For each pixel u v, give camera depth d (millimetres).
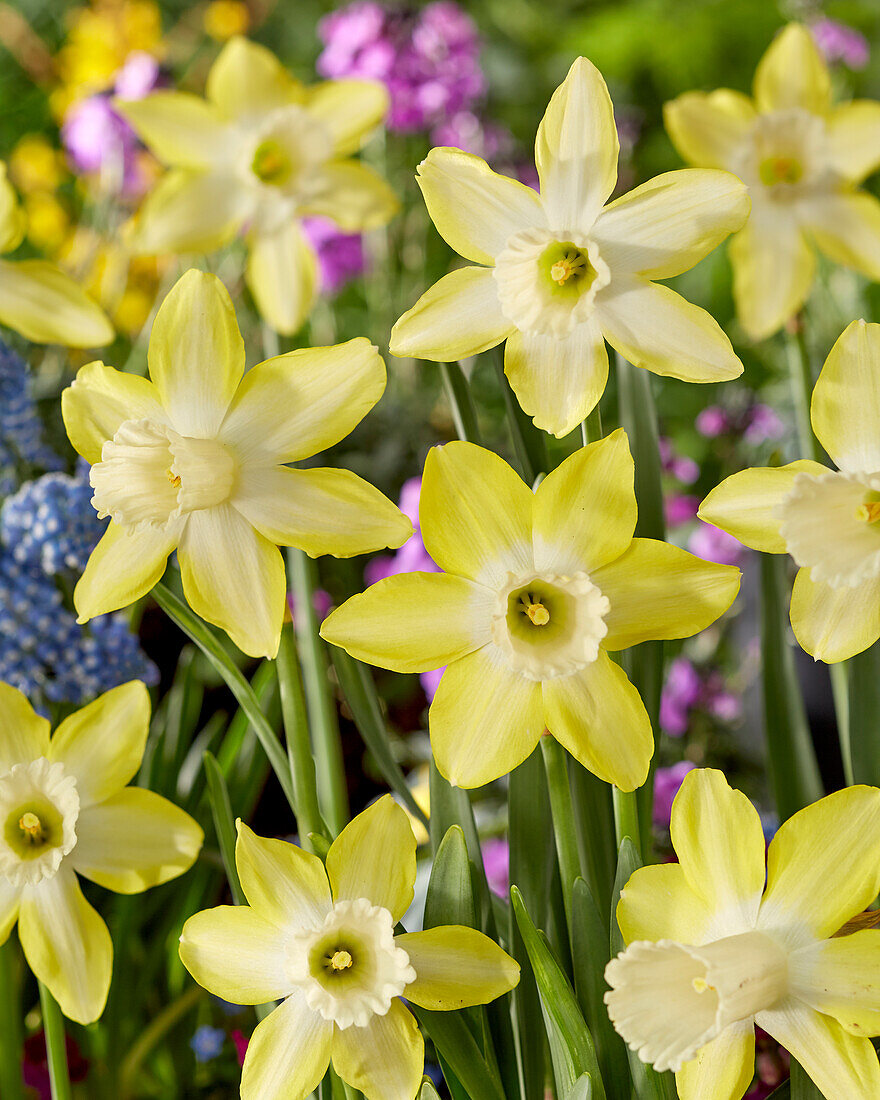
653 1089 629
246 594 626
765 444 1615
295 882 624
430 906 638
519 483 617
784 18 3418
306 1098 638
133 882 651
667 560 616
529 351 621
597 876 681
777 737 758
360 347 625
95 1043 807
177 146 1072
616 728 612
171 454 627
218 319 625
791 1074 621
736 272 927
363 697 704
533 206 622
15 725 650
